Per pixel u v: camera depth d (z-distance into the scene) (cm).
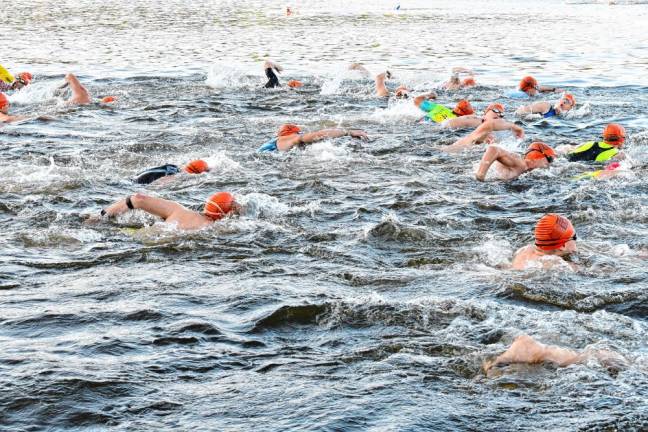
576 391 476
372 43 3362
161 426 428
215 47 3161
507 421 439
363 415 442
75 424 430
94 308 617
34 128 1534
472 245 829
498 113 1444
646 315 628
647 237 861
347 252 797
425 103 1648
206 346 545
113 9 5256
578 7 6069
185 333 567
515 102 1945
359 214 952
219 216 880
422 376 498
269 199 993
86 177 1126
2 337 556
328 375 499
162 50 3038
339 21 4581
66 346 538
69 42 3291
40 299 641
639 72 2452
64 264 743
